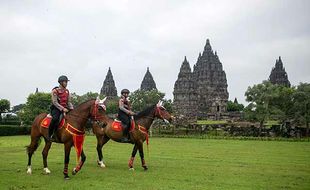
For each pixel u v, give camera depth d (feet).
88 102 56.34
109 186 48.37
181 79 521.65
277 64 567.18
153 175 57.52
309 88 266.77
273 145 129.90
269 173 60.75
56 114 56.65
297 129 186.80
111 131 65.57
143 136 64.23
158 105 66.28
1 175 56.65
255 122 333.62
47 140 58.65
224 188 47.57
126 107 66.18
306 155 91.30
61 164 70.38
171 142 146.51
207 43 568.41
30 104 307.58
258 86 299.79
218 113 478.59
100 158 68.23
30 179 53.42
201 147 117.80
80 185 49.06
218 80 547.90
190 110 514.27
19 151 97.35
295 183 51.88
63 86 58.29
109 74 571.28
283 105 294.25
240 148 114.11
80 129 55.42
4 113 402.11
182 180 53.11
